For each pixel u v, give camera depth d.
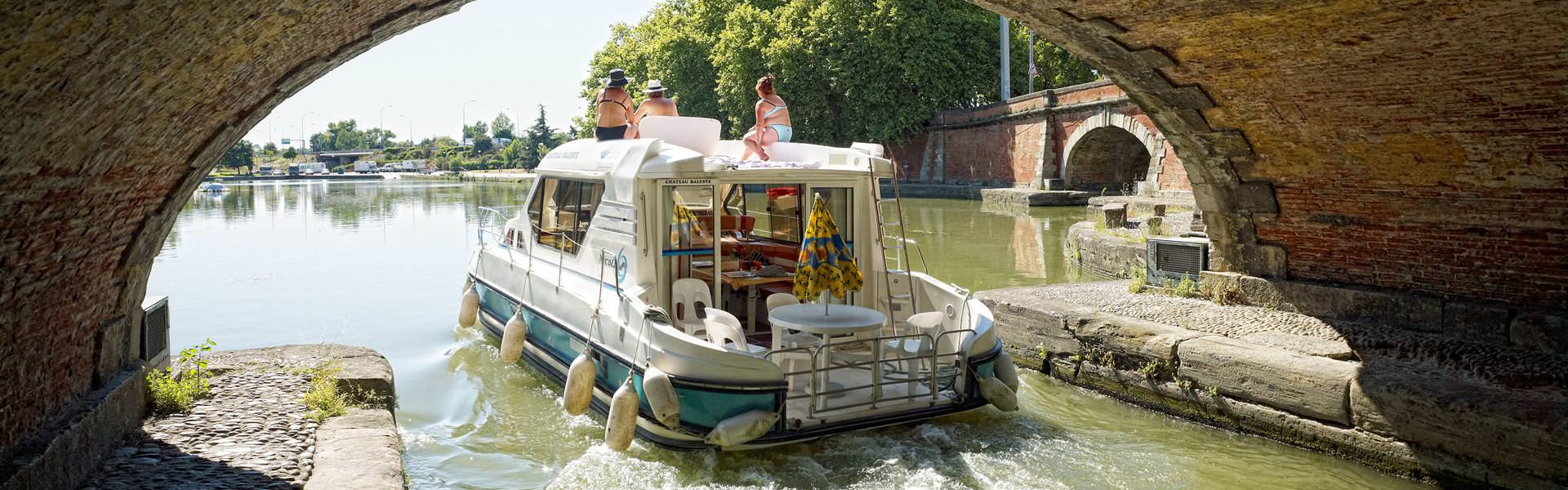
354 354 8.82
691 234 8.45
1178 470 7.01
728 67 42.38
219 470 5.82
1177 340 8.24
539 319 9.70
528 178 76.94
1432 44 6.88
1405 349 8.09
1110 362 8.82
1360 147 8.49
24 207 4.59
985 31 41.69
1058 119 35.44
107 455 6.05
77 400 5.97
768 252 9.41
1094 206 28.72
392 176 96.12
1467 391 6.53
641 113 10.84
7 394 4.96
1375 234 9.08
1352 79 7.71
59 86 4.04
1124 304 10.05
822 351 7.87
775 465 6.99
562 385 9.16
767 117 10.16
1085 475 6.89
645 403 7.37
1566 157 7.33
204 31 4.49
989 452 7.34
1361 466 6.95
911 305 8.72
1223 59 8.17
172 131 5.53
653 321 7.45
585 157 9.63
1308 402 7.24
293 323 13.08
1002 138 39.03
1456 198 8.29
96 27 3.82
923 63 40.28
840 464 7.01
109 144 4.95
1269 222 9.91
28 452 5.04
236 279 17.19
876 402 7.37
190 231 27.19
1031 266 17.88
